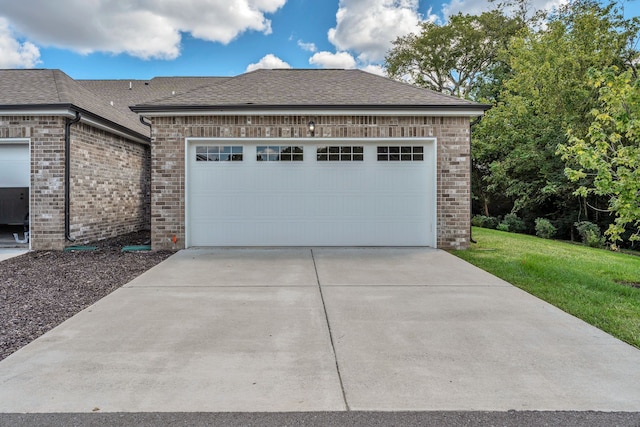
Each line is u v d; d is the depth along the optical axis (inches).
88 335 147.7
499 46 949.8
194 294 206.2
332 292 211.0
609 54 565.0
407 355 131.3
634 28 569.9
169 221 350.9
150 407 99.1
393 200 362.6
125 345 138.5
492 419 94.8
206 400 102.6
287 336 148.1
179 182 350.3
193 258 309.1
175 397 103.9
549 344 140.9
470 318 169.5
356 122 353.7
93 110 391.2
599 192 255.8
